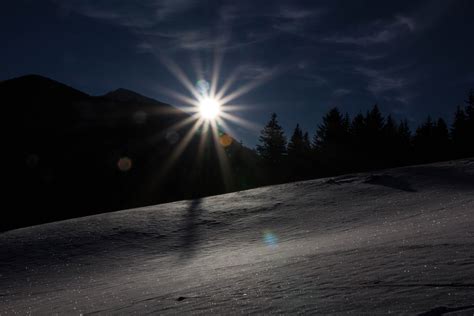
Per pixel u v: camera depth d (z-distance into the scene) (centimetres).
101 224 2803
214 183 6462
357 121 6562
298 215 2541
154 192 6241
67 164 6850
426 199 2411
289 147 6700
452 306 303
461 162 3581
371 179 3275
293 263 740
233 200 3272
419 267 472
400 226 1396
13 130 7500
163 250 2095
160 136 7981
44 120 7925
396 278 432
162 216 2911
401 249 658
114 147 7450
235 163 7094
